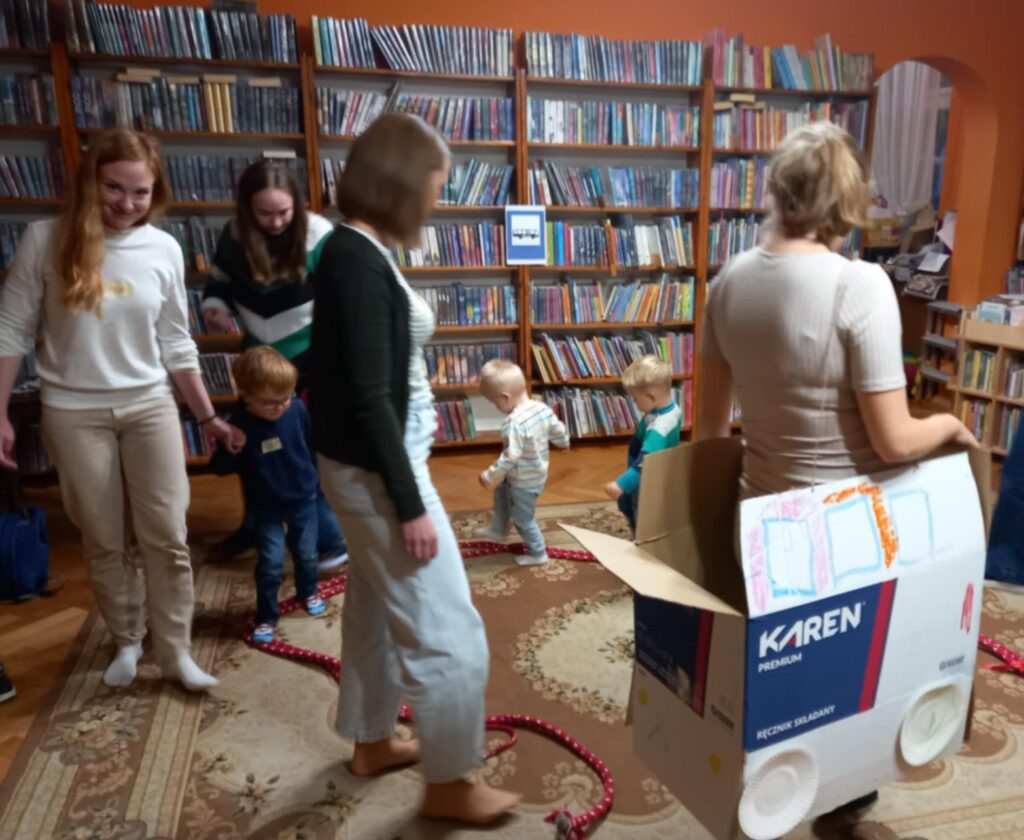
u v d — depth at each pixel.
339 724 1.74
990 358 4.21
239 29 3.65
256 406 2.32
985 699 2.09
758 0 4.45
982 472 1.36
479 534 3.17
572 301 4.41
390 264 1.30
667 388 2.46
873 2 4.57
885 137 6.80
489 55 3.99
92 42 3.50
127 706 2.08
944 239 5.63
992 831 1.62
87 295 1.79
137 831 1.64
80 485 1.96
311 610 2.58
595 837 1.61
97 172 1.77
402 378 1.34
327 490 1.41
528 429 2.73
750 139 4.43
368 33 3.83
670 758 1.39
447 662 1.44
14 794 1.75
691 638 1.28
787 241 1.25
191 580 2.13
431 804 1.62
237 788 1.77
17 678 2.23
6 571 2.65
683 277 4.66
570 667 2.26
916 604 1.31
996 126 4.77
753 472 1.40
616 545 1.35
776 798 1.26
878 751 1.36
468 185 4.13
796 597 1.17
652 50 4.18
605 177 4.28
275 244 2.60
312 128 3.82
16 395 3.42
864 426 1.26
